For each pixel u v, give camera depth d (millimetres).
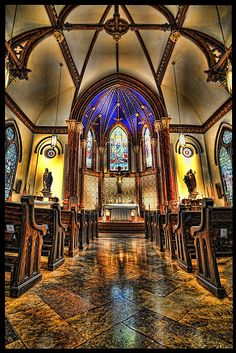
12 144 11375
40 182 12719
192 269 3689
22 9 7746
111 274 3410
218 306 2178
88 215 7562
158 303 2256
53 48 10406
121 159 19672
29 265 2814
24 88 11352
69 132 12969
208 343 1536
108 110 19312
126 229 12562
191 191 12086
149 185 17531
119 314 2002
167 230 4977
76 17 9484
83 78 13250
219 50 8727
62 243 4348
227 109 11172
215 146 12297
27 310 2086
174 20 9086
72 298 2398
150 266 3959
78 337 1611
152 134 17297
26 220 2666
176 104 13695
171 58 11266
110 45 11836
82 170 16609
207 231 2717
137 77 14062
